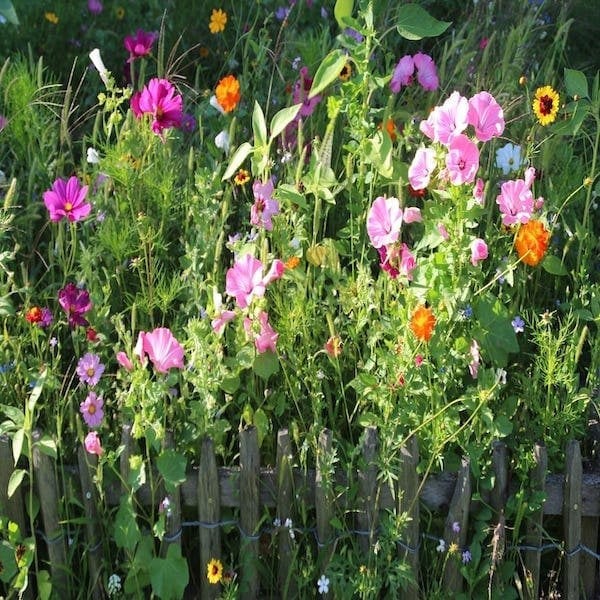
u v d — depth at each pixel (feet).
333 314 10.48
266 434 9.89
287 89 13.29
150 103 10.84
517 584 9.45
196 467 9.70
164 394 9.67
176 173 11.63
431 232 9.71
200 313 10.12
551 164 11.60
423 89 13.20
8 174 12.60
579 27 16.02
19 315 10.09
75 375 10.65
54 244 11.49
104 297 10.50
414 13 10.38
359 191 10.75
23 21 15.29
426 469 9.53
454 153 9.18
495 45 14.66
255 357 9.64
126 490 9.46
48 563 9.61
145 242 10.37
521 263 10.57
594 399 10.11
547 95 10.45
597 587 9.87
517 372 10.52
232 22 15.72
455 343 9.60
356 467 9.72
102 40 15.08
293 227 10.74
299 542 9.70
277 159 12.32
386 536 9.41
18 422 9.32
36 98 12.83
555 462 9.81
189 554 10.14
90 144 13.37
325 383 9.96
